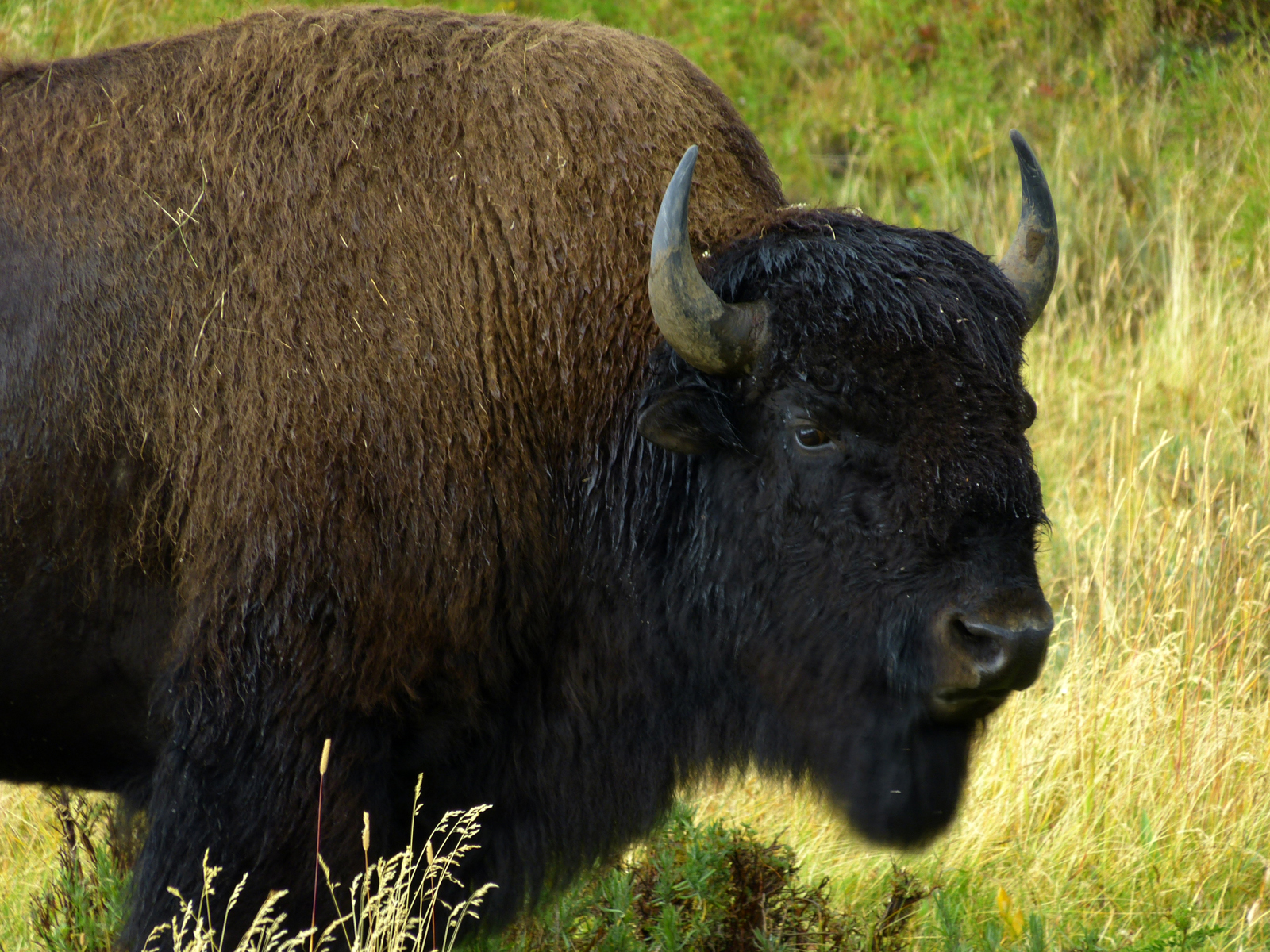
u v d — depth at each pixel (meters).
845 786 11.25
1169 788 15.59
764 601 11.24
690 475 11.59
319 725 11.02
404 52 12.18
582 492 11.76
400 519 11.07
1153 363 25.56
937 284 10.52
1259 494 20.53
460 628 11.22
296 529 10.97
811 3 37.19
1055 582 19.91
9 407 11.61
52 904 13.48
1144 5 34.50
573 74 12.20
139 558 11.68
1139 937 13.69
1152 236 30.28
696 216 11.98
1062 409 24.86
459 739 11.66
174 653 11.53
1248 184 30.53
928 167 33.19
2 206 11.77
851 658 10.83
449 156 11.67
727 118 13.16
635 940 13.06
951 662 10.16
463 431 11.23
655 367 11.31
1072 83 34.53
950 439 10.13
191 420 11.32
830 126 34.78
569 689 11.98
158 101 12.05
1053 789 15.78
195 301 11.41
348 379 11.10
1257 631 18.08
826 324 10.45
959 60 34.91
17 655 12.02
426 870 11.40
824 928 13.16
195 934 9.91
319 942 10.51
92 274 11.58
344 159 11.58
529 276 11.53
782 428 10.77
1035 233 11.86
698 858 13.24
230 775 11.10
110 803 14.33
